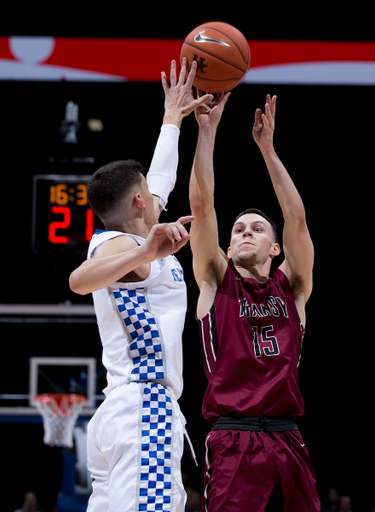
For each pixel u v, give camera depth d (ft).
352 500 46.21
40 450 48.24
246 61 13.21
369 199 46.03
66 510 40.09
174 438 9.03
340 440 46.98
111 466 9.00
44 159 46.03
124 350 9.43
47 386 41.91
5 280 46.21
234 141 44.42
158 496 8.70
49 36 36.78
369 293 46.75
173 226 8.11
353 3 35.22
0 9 36.01
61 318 43.52
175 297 9.96
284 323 12.46
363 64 33.40
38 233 37.99
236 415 11.59
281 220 44.68
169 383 9.37
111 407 9.18
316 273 47.32
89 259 8.91
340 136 44.50
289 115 43.37
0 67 33.76
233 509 10.96
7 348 43.06
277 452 11.32
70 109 40.93
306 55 33.65
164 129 12.18
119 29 36.88
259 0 35.76
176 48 34.01
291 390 11.76
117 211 10.21
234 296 12.62
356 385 46.91
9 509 47.34
